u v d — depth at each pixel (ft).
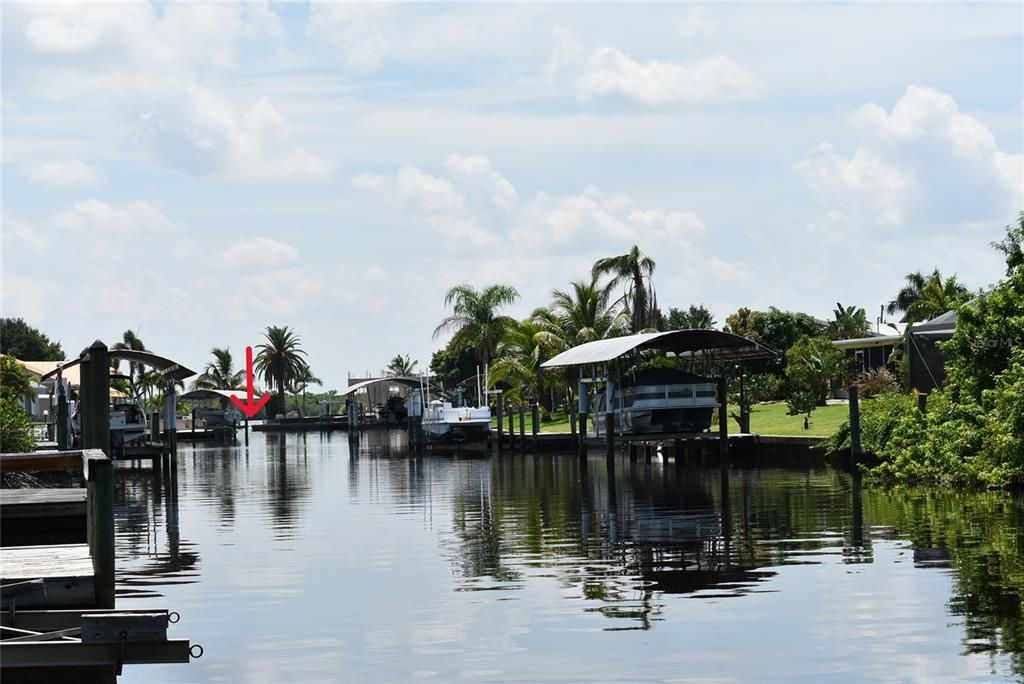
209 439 349.41
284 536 88.58
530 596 59.88
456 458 211.20
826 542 77.00
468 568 69.82
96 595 44.06
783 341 265.13
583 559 72.79
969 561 66.69
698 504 106.63
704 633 50.34
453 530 90.27
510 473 161.99
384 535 87.76
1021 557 67.56
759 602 56.75
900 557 69.15
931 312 259.60
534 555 75.00
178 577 68.28
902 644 47.50
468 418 238.89
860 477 130.52
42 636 38.37
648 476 146.92
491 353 272.31
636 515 98.43
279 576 67.97
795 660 45.50
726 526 88.33
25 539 73.46
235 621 54.80
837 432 142.31
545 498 118.11
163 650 35.70
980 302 124.57
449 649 48.52
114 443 183.73
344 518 102.06
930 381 168.35
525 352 219.00
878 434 135.03
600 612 55.31
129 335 356.18
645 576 65.51
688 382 152.46
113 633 35.35
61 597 44.14
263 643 50.21
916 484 118.42
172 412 173.68
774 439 159.43
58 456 56.65
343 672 45.24
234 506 118.21
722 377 153.58
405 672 45.01
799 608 55.01
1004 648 46.39
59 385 130.62
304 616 55.67
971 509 92.73
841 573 64.28
